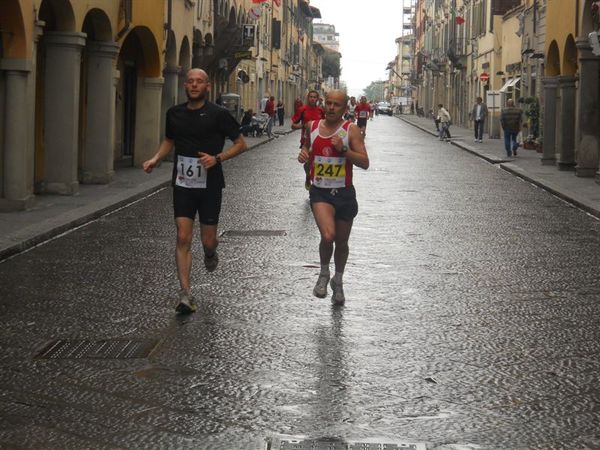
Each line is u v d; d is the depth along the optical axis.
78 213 17.41
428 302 11.50
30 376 8.89
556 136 31.39
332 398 8.45
